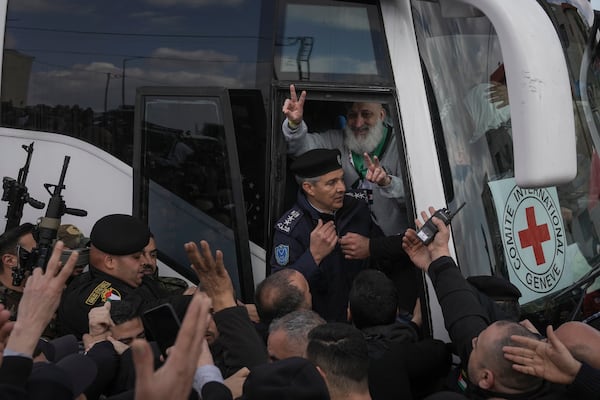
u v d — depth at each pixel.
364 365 3.18
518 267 4.45
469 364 3.50
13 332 2.85
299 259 4.35
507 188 4.47
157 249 4.44
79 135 4.48
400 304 4.57
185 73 4.47
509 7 3.80
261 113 4.44
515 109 3.73
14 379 2.72
